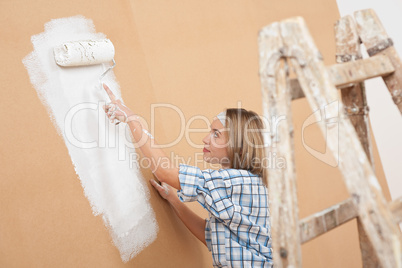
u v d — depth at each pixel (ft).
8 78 5.04
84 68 5.78
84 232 5.48
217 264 5.95
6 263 4.76
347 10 10.78
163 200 6.54
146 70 6.63
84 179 5.58
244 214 5.75
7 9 5.15
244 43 8.31
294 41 3.95
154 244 6.24
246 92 8.14
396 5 11.64
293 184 4.09
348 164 3.86
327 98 3.87
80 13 5.90
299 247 4.10
